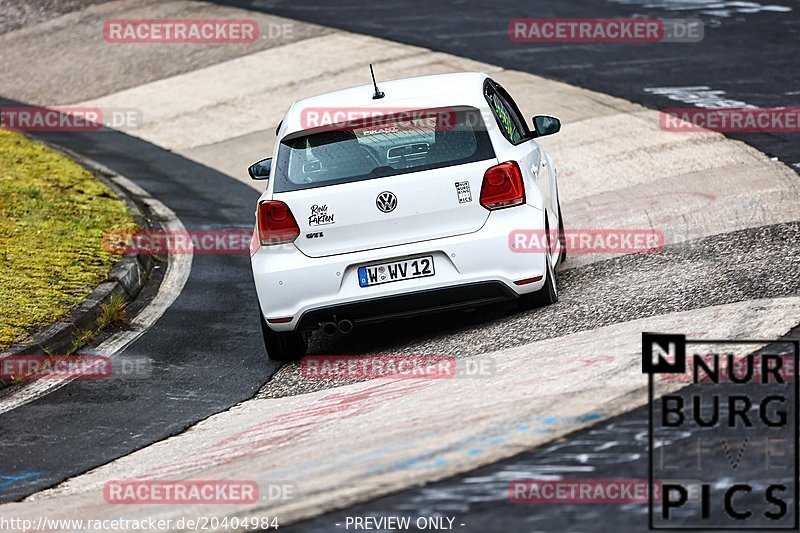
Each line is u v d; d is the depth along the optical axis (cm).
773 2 6900
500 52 6494
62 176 5181
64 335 3111
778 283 2522
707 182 3872
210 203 4844
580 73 5856
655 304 2555
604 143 4659
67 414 2577
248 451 2108
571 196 4072
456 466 1766
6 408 2666
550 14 7250
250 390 2609
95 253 3928
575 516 1542
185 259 4041
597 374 2088
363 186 2564
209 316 3325
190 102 6606
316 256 2592
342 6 8250
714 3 7062
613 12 7106
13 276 3641
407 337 2783
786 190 3572
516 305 2747
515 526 1537
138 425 2452
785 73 5334
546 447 1781
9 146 5806
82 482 2122
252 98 6488
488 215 2562
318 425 2181
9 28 8738
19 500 2061
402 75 6316
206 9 8588
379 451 1903
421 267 2553
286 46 7375
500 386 2159
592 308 2638
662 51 6066
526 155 2780
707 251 3003
